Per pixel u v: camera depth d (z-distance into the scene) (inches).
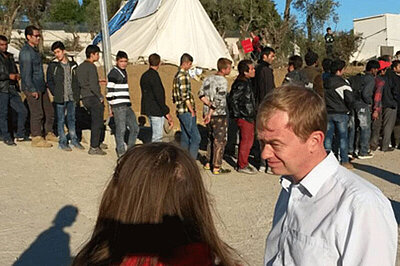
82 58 824.9
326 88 321.1
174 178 59.7
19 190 262.2
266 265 82.4
